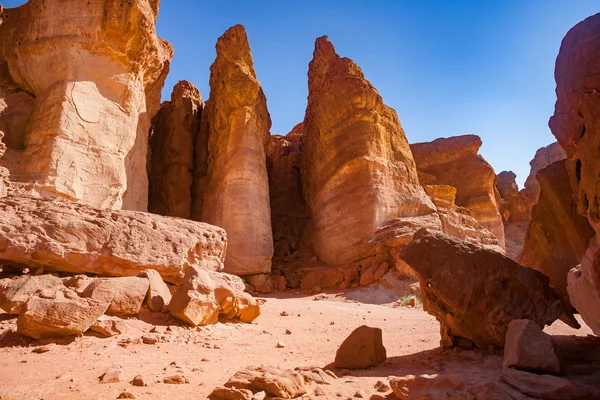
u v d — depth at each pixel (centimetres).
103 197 1545
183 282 891
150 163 2462
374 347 616
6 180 1338
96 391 432
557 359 477
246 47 2455
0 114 1570
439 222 2155
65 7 1625
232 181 2097
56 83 1552
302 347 777
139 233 1048
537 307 680
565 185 704
